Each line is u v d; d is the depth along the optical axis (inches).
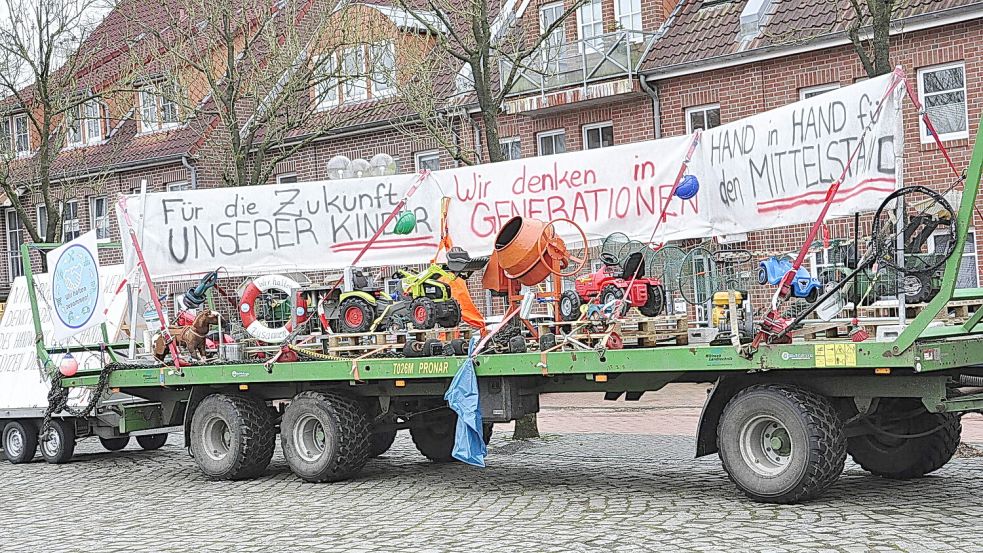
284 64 823.1
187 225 565.9
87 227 1398.9
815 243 434.6
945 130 862.5
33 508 483.5
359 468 506.9
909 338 354.9
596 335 423.2
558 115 1080.8
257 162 835.4
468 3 680.4
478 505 429.7
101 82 1005.8
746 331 395.2
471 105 1097.4
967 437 593.9
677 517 382.0
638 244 441.1
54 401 613.9
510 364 439.5
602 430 698.2
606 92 1020.5
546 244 453.1
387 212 528.7
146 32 925.8
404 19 850.8
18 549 385.4
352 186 535.8
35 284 676.1
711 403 413.4
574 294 440.8
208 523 418.3
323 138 1193.4
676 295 450.3
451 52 681.0
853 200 380.2
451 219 511.8
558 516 397.1
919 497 405.4
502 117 1114.7
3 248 1529.3
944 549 318.3
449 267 483.8
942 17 850.1
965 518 362.3
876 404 393.7
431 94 818.8
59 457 652.1
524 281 460.4
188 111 879.1
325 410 497.0
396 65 828.6
